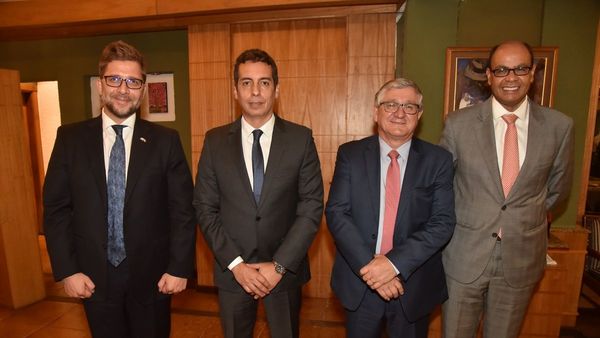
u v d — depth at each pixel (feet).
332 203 5.22
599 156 11.14
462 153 5.40
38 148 15.26
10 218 9.46
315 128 9.85
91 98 11.96
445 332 5.68
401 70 9.14
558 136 5.22
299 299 5.39
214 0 9.12
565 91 8.09
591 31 7.87
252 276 4.82
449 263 5.52
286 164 5.08
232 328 5.18
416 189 4.97
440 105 8.41
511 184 5.18
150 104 11.43
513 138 5.21
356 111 9.47
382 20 9.09
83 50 11.61
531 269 5.32
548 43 8.00
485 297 5.58
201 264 10.69
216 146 5.25
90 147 4.94
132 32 10.73
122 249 5.00
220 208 5.24
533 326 7.33
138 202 4.97
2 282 9.56
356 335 5.19
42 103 15.29
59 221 4.97
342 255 5.21
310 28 9.59
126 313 5.24
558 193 5.70
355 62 9.31
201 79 10.03
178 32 10.93
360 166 5.16
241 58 4.97
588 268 9.05
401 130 4.86
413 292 4.99
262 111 4.96
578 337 8.27
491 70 5.20
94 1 9.74
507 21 8.16
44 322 9.00
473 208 5.29
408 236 4.97
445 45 8.27
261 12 9.44
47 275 11.79
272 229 5.06
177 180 5.32
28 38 11.31
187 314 9.43
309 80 9.73
